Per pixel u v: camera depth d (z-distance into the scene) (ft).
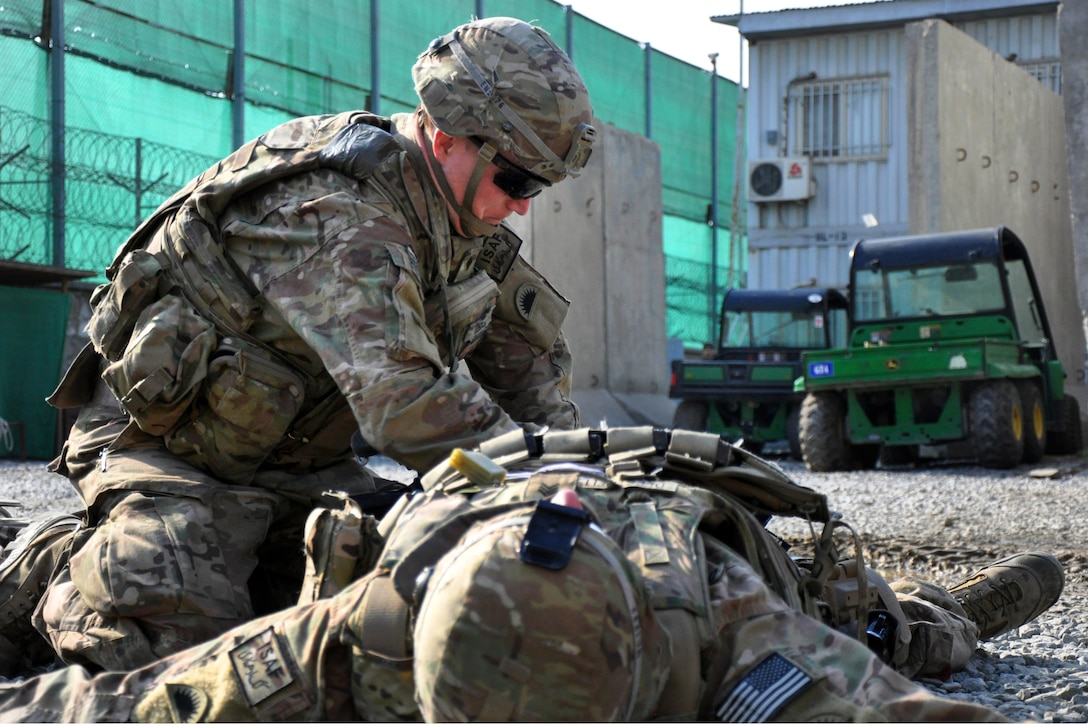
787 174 74.38
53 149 47.62
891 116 73.92
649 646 5.14
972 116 56.44
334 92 59.98
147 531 8.32
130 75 51.26
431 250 8.73
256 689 5.74
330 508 7.08
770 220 76.23
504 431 7.73
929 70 53.47
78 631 8.25
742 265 93.86
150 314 8.71
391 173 8.54
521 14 71.56
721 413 50.19
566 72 8.59
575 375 56.39
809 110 75.61
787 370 47.47
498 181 8.65
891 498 28.12
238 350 8.65
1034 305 43.73
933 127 53.26
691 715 5.47
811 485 31.65
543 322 10.12
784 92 75.87
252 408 8.66
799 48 75.66
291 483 9.35
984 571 10.69
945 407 37.09
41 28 47.88
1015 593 10.54
